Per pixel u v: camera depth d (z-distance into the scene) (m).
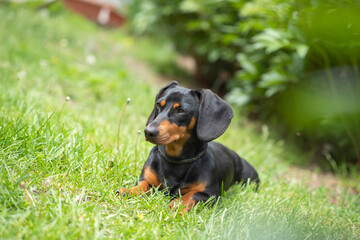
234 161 3.43
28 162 2.57
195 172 2.72
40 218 2.01
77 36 8.25
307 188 3.80
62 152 2.78
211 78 7.81
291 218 2.67
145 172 2.83
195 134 2.69
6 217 1.99
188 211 2.54
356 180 4.42
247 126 5.67
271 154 4.80
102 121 4.19
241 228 2.42
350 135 4.36
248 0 5.05
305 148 5.32
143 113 5.06
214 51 6.34
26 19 7.71
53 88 4.86
